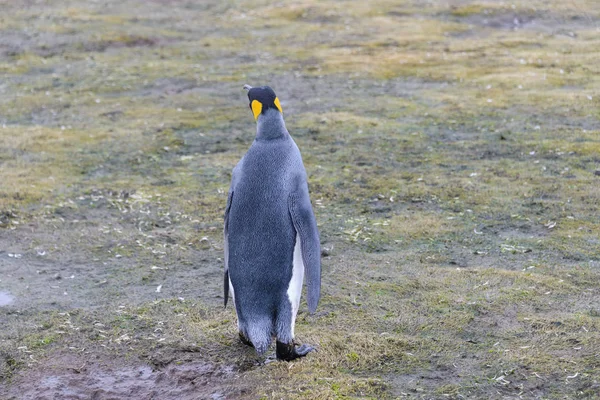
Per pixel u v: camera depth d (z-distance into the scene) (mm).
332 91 21875
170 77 24203
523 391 7363
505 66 24188
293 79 23531
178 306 9508
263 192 7398
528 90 21000
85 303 9742
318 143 16891
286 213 7363
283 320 7520
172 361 8211
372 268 10523
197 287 10133
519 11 33000
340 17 34031
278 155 7492
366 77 23453
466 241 11461
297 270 7453
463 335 8570
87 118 19734
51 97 21953
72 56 27578
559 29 30344
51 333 8898
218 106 20719
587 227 11805
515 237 11539
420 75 23438
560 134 16844
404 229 11969
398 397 7273
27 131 18406
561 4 34062
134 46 29406
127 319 9211
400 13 34312
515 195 13297
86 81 23844
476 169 14820
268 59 26641
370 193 13656
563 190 13438
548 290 9633
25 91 22750
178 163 15898
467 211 12680
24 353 8477
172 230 12242
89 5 38000
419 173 14688
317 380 7512
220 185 14461
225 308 9359
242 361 8117
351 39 29641
